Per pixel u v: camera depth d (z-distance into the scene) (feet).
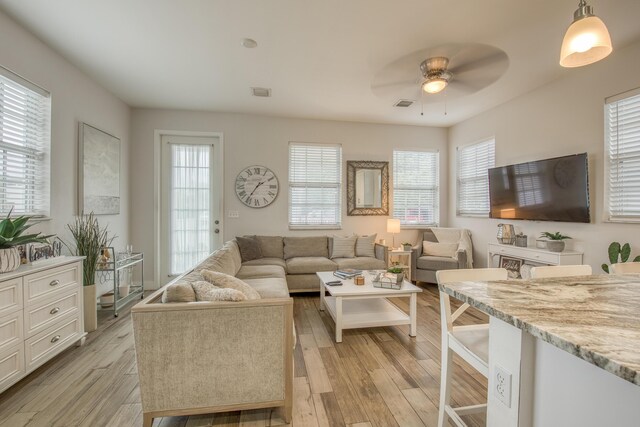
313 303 12.24
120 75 10.60
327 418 5.48
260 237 14.56
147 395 5.09
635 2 6.70
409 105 13.48
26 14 7.32
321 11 7.13
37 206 8.63
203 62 9.64
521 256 11.21
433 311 11.35
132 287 12.73
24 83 7.97
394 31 7.90
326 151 16.11
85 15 7.35
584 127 9.77
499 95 12.24
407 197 17.11
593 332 2.28
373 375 6.92
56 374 6.88
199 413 5.24
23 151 8.16
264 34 8.10
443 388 4.88
